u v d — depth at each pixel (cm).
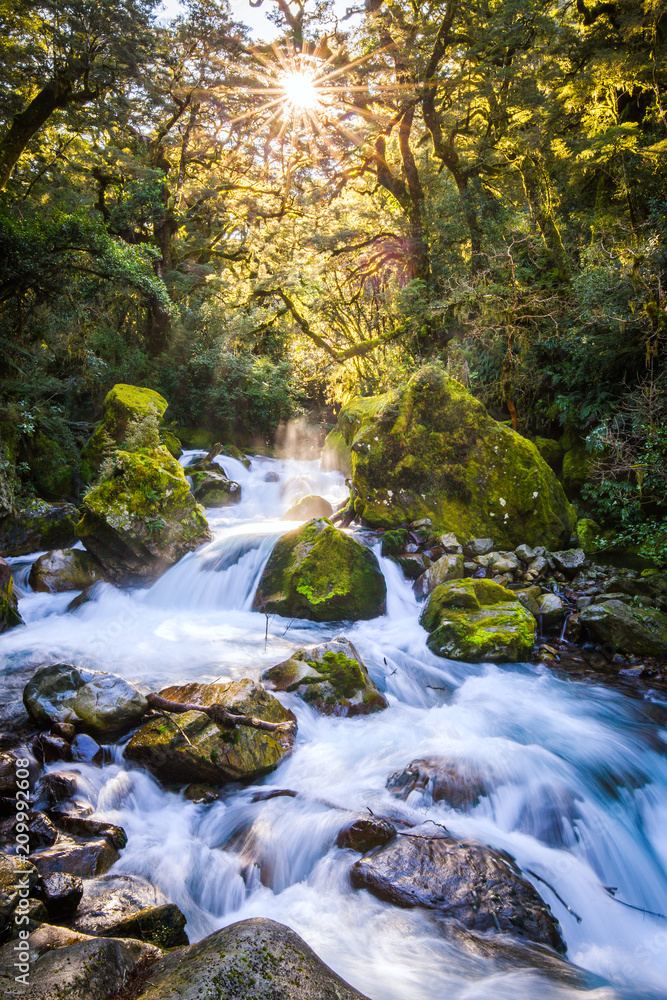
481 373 1348
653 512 1008
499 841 446
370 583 880
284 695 623
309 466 1848
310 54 1789
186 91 2031
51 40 1606
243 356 2236
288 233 2219
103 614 898
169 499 1025
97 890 373
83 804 459
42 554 1079
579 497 1126
